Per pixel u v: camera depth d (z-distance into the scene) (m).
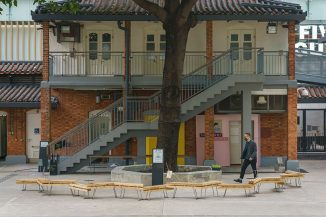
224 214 14.78
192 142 27.66
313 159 32.94
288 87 25.41
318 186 20.36
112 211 15.29
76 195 18.23
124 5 26.14
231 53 24.31
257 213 14.95
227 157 28.19
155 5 20.36
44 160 25.23
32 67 30.77
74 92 27.95
